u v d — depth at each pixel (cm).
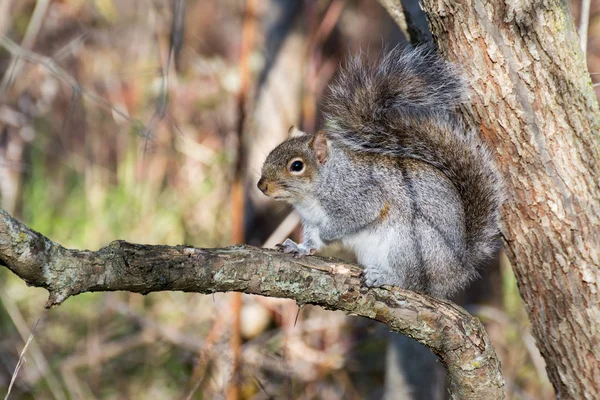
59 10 1423
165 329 1308
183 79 1479
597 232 690
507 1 658
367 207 830
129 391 1247
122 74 1425
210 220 1307
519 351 1200
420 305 676
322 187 849
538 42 664
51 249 555
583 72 683
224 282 623
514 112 681
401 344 1102
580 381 723
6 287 1370
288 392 1047
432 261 798
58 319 1356
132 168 1384
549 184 688
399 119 809
